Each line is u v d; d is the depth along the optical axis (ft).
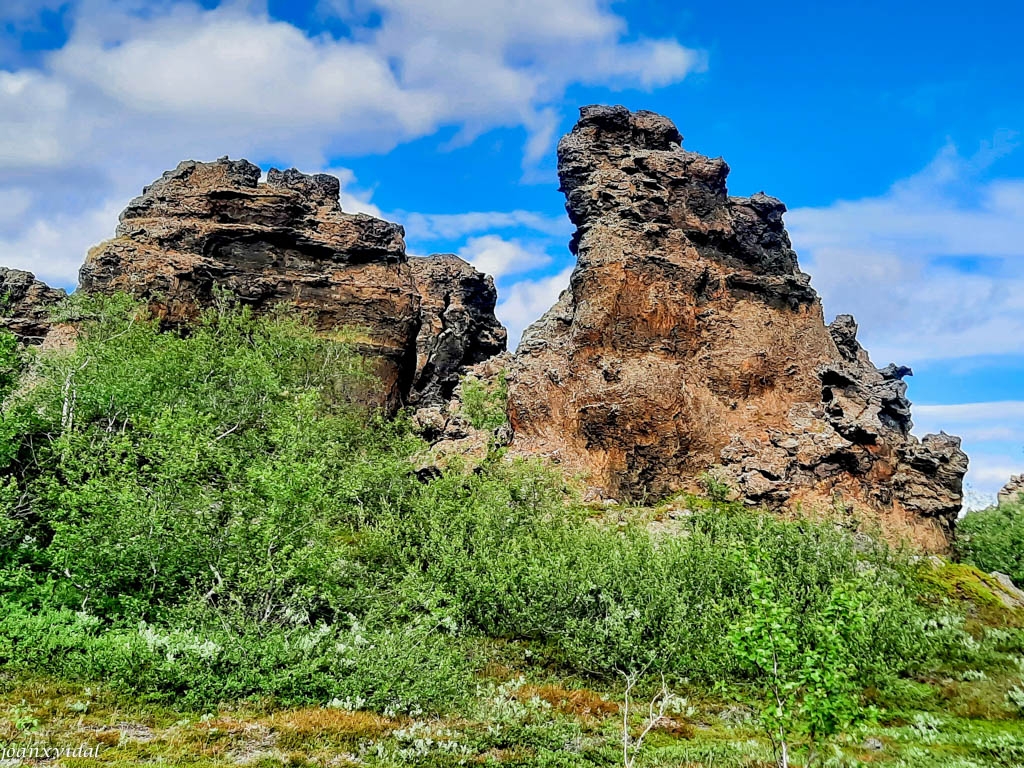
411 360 273.54
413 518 118.83
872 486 183.42
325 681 71.26
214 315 199.82
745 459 190.49
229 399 145.79
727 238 226.58
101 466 96.07
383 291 257.75
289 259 249.96
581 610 90.58
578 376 200.44
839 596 50.06
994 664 105.19
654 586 84.38
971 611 130.72
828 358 225.56
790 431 201.16
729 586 97.71
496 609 97.40
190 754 55.57
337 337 242.17
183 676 67.46
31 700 61.52
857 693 78.74
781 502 175.22
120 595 80.38
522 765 60.64
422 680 72.74
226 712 65.57
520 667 89.61
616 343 204.23
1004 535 198.80
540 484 150.51
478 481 139.44
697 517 141.38
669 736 73.20
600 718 76.18
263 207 249.14
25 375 132.36
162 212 240.73
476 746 63.26
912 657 98.53
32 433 105.40
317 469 87.97
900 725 83.15
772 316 221.66
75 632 73.82
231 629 74.28
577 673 89.20
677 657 79.71
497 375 255.91
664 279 210.59
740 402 207.21
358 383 234.99
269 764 55.26
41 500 95.30
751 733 75.92
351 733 62.54
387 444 192.85
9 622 71.87
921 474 191.21
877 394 213.05
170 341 156.25
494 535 112.06
